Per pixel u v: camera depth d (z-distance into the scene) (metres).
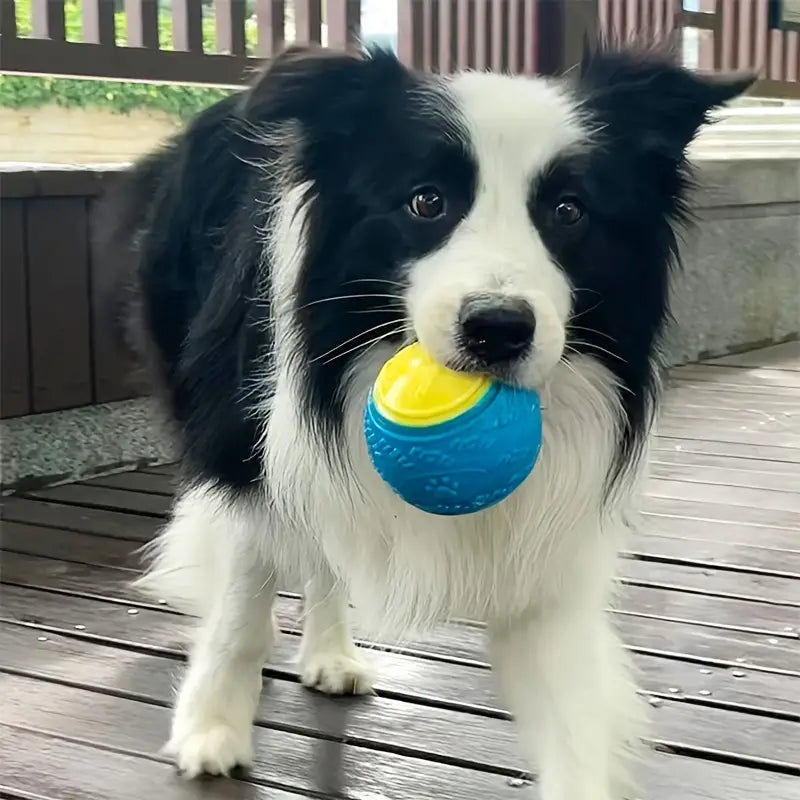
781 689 0.91
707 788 0.78
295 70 0.68
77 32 1.45
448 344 0.61
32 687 0.91
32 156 1.62
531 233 0.64
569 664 0.72
